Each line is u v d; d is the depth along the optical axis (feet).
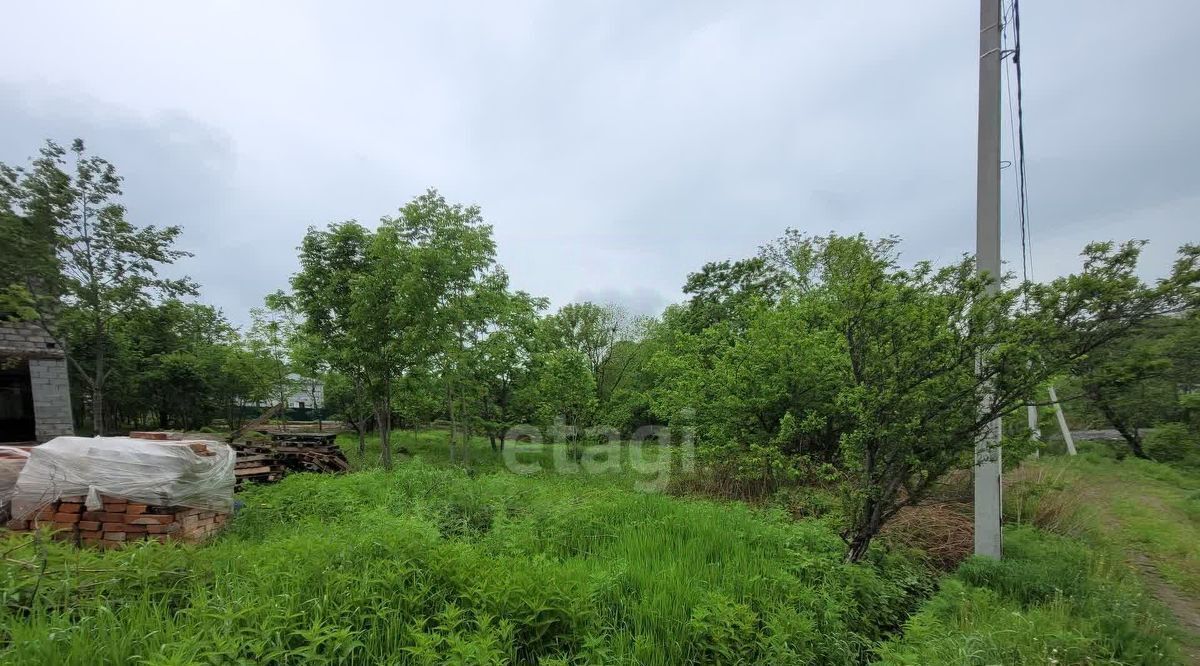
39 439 44.93
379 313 38.22
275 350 68.54
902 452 16.26
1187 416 37.99
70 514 17.37
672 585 13.33
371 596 10.40
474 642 8.77
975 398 15.48
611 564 14.73
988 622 12.69
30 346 44.98
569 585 11.87
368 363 38.73
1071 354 14.23
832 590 13.56
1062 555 18.49
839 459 27.22
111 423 74.64
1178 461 43.96
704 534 18.42
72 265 33.35
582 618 11.04
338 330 42.80
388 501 22.48
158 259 35.86
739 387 30.89
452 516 21.48
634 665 9.99
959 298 15.56
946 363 15.40
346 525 17.71
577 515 20.33
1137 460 49.83
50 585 10.29
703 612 11.05
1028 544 19.71
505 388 57.93
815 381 28.50
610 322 76.07
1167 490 37.63
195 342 82.94
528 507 22.41
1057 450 55.52
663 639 11.27
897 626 14.14
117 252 34.53
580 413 54.75
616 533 19.16
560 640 10.52
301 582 10.88
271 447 38.81
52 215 31.78
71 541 16.52
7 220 30.45
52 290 33.37
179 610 9.78
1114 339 14.05
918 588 16.35
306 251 42.80
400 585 10.98
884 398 15.60
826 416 27.63
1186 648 13.67
